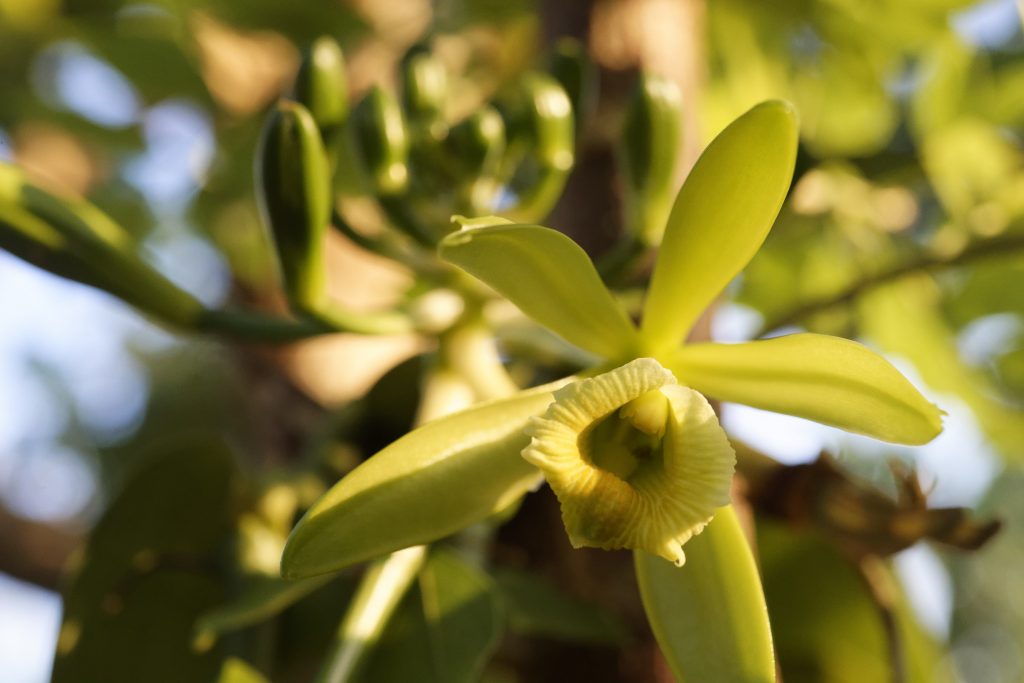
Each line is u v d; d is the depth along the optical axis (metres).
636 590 0.34
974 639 0.95
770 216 0.29
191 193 0.60
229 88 0.55
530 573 0.35
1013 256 0.41
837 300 0.42
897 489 0.34
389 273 0.48
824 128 0.54
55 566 0.54
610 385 0.31
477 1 0.54
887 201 0.52
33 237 0.33
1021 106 0.51
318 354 0.45
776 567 0.37
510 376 0.37
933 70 0.50
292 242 0.33
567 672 0.34
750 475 0.34
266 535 0.36
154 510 0.36
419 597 0.33
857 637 0.37
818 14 0.51
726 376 0.31
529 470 0.31
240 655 0.35
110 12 0.56
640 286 0.35
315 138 0.32
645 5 0.38
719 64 0.53
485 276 0.29
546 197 0.36
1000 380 0.52
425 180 0.37
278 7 0.54
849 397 0.29
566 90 0.37
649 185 0.34
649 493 0.31
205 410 0.86
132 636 0.35
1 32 0.57
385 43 0.55
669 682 0.34
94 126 0.59
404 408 0.37
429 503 0.30
